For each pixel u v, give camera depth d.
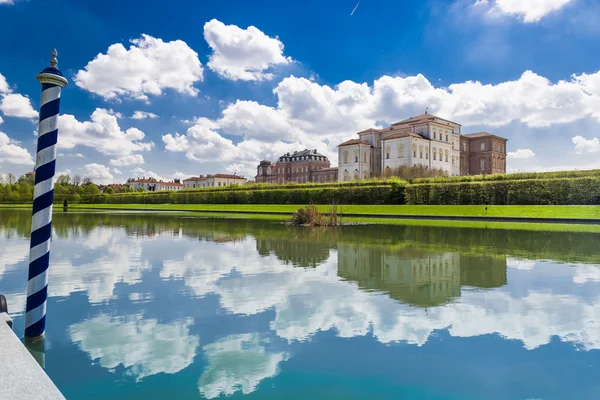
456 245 10.01
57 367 3.01
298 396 2.60
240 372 2.93
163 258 8.01
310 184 38.00
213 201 44.03
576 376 2.86
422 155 62.09
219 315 4.25
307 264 7.30
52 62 3.73
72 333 3.73
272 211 29.36
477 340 3.54
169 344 3.46
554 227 15.97
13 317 4.21
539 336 3.63
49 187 3.72
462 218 21.59
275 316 4.21
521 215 20.67
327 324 3.96
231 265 7.21
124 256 8.27
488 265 7.15
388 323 3.98
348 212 26.05
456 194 27.69
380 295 5.05
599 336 3.62
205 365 3.05
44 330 3.70
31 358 2.38
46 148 3.69
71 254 8.55
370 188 31.77
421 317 4.16
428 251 8.90
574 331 3.75
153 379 2.82
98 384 2.75
